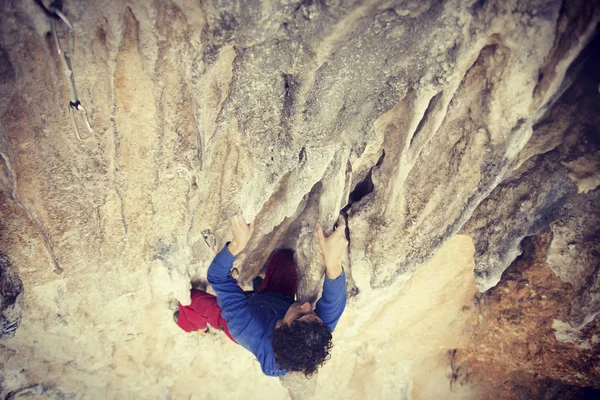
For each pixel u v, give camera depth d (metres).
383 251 1.96
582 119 1.58
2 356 2.16
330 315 1.82
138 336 2.34
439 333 2.67
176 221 1.90
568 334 2.20
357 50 1.33
